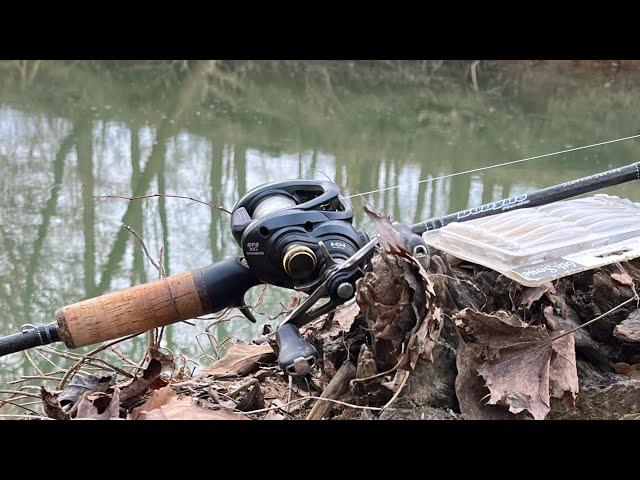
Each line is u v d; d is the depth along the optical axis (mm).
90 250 5699
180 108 10156
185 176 7266
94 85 11102
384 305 1890
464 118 9867
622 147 8164
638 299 2051
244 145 8336
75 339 2053
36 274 5395
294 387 2225
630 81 10969
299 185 2168
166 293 2061
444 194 6672
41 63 11617
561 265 2006
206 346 4082
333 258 1946
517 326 1947
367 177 7570
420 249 1912
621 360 2084
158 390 2072
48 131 8617
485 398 1928
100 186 6906
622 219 2260
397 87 11391
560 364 1950
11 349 2064
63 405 2012
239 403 2092
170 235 5926
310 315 1966
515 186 6832
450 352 1985
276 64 11836
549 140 8773
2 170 7191
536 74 11320
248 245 1986
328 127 9383
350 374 2023
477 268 2146
